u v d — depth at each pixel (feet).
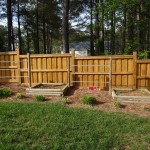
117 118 22.29
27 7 105.09
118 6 47.47
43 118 21.38
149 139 18.37
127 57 34.99
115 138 18.34
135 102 28.02
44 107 24.47
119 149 16.96
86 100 26.81
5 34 110.01
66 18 50.47
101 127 20.16
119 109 25.61
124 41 66.69
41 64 36.86
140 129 20.08
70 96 29.81
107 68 35.53
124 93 31.48
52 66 36.68
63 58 36.32
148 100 27.84
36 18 108.17
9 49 66.13
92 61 35.73
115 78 35.53
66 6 50.37
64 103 26.73
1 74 38.11
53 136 18.11
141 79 35.27
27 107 24.17
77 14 90.58
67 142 17.38
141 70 35.17
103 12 51.49
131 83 35.45
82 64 35.94
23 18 108.78
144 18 51.52
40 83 36.27
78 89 34.35
